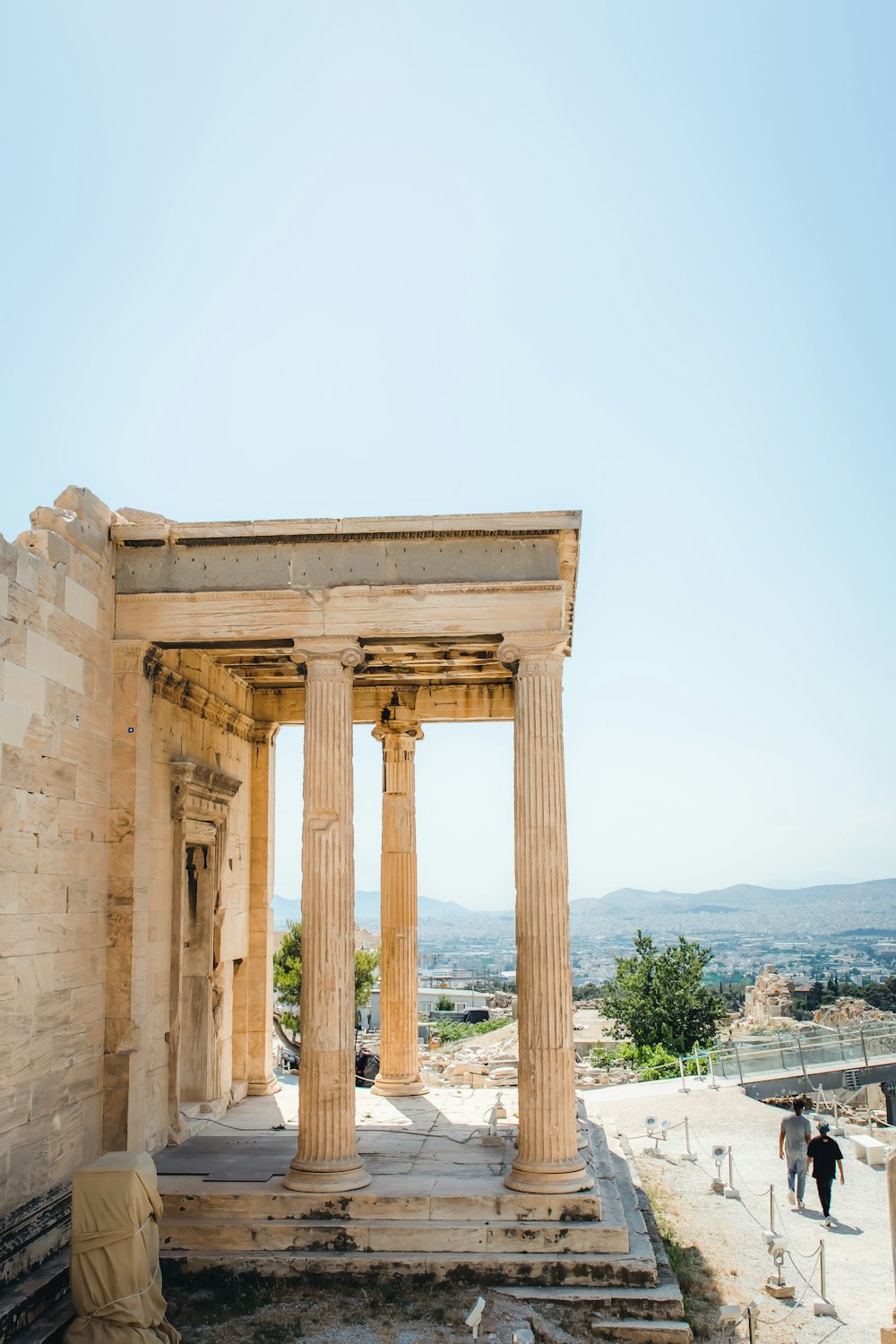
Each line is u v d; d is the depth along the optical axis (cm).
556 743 2022
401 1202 1847
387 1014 2925
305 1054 1947
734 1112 3469
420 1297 1698
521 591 2062
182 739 2405
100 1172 1537
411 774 2983
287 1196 1861
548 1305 1678
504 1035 6425
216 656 2577
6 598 1703
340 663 2067
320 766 2027
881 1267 2044
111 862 2050
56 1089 1811
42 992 1777
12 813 1700
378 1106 2717
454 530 2080
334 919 1977
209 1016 2561
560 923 1961
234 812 2803
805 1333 1733
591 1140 2456
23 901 1728
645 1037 5922
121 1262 1513
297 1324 1603
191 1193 1880
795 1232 2256
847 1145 3089
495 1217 1836
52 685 1852
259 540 2122
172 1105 2264
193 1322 1617
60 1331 1538
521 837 1998
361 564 2102
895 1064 4081
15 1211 1656
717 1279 1964
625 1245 1777
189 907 2594
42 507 1906
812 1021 6475
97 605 2045
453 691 2933
